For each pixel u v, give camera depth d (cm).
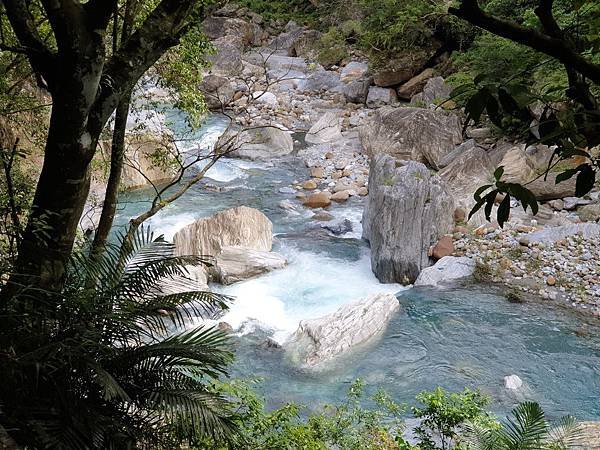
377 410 816
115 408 438
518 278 1146
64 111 421
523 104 146
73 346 410
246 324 1038
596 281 1112
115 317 456
